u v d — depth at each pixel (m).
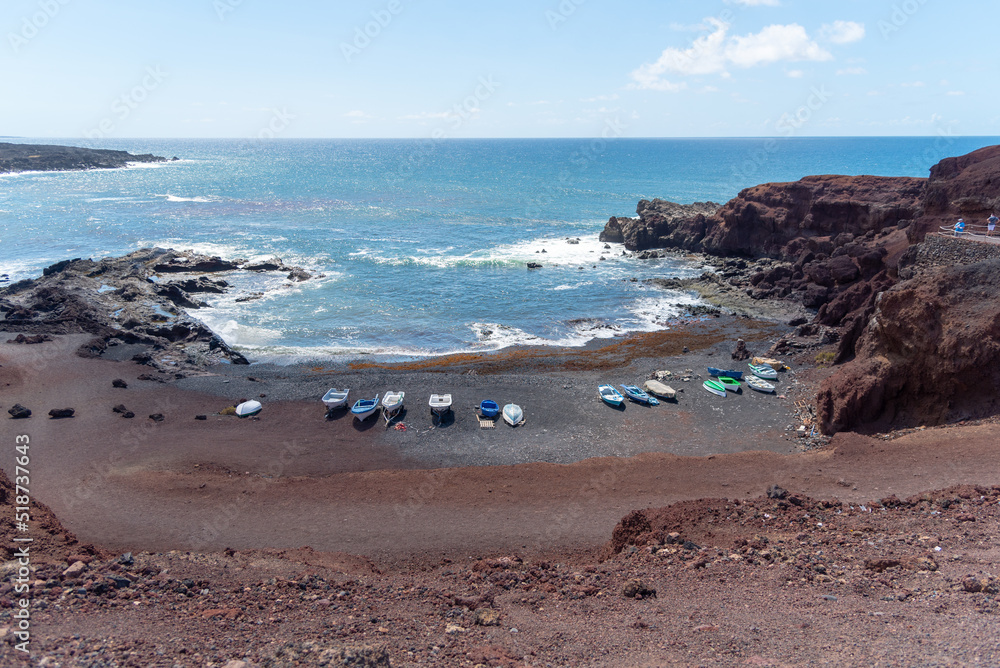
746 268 64.69
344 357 42.31
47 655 9.20
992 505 17.39
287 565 16.80
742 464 25.67
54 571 13.69
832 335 42.06
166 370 38.03
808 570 14.05
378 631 11.23
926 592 12.08
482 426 31.19
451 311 53.12
